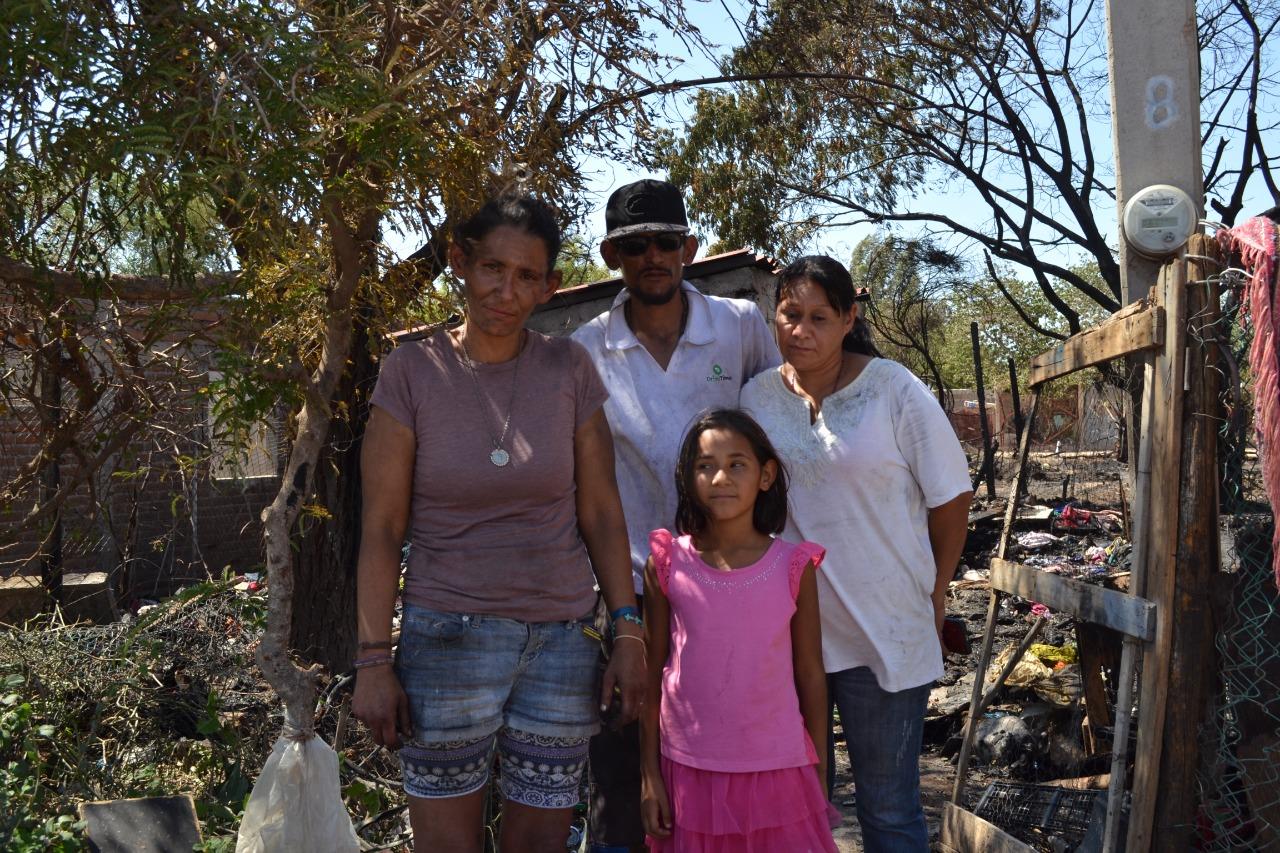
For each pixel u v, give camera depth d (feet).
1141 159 11.16
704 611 9.19
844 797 16.14
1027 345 97.04
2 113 8.13
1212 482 9.94
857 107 47.16
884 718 9.92
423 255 12.30
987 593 28.55
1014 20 47.85
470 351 8.53
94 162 8.51
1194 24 11.05
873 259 58.34
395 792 12.41
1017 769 16.72
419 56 10.59
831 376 10.19
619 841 10.86
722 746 8.97
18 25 7.60
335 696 14.47
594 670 8.68
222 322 10.14
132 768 12.42
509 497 8.26
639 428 10.75
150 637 14.20
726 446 9.20
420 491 8.37
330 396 10.41
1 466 15.81
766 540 9.52
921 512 10.07
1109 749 15.33
